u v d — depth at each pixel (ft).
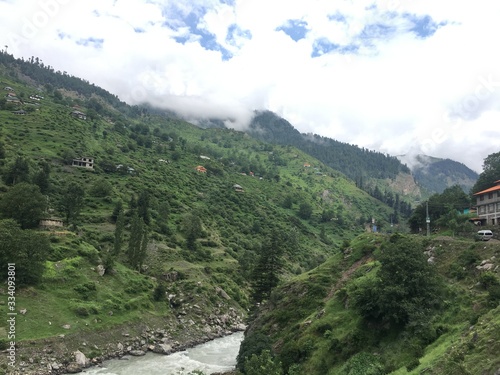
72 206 371.76
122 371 212.43
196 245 450.71
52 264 280.72
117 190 515.09
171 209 536.83
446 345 123.75
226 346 286.05
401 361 133.39
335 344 164.14
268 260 281.33
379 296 157.17
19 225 274.36
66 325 234.99
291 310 222.69
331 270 242.17
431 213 295.28
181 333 295.28
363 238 256.73
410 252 164.66
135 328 271.90
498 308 121.70
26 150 533.14
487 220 291.99
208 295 355.97
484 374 93.61
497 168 339.36
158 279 358.23
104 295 282.97
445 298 154.71
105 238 375.25
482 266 165.68
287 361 172.86
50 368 199.52
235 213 645.10
